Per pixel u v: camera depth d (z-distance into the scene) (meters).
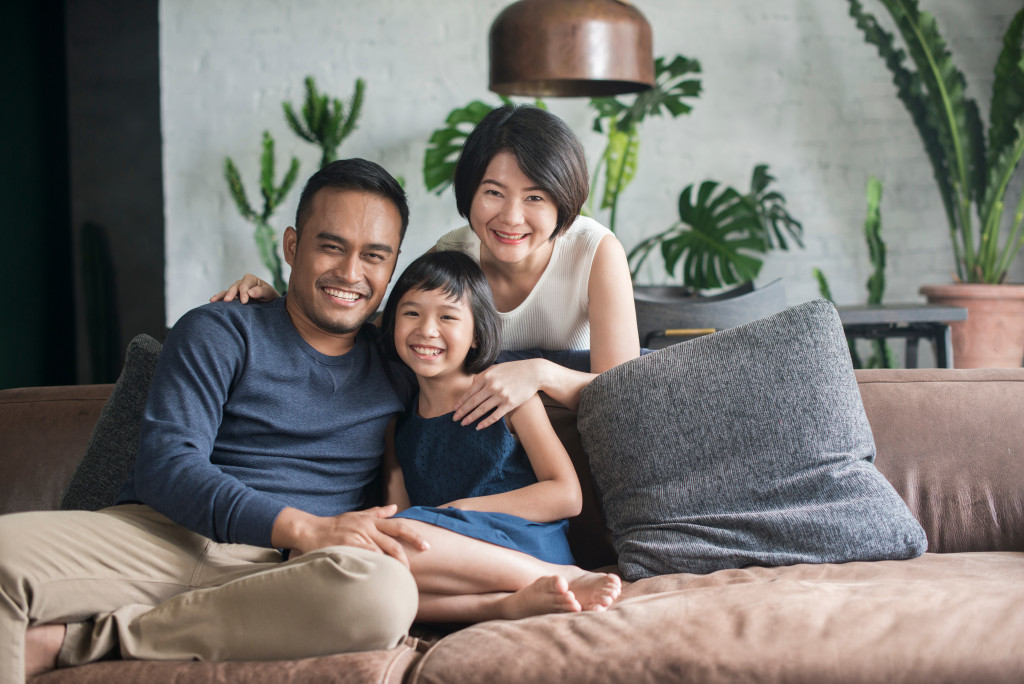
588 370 1.65
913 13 3.49
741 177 4.03
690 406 1.42
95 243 3.70
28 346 3.45
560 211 1.57
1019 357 3.37
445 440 1.45
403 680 1.02
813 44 4.00
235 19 3.92
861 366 3.50
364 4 3.95
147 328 3.78
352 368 1.43
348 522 1.18
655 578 1.31
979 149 3.61
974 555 1.36
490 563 1.25
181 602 1.11
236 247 3.96
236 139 3.94
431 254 1.50
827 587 1.13
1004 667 0.96
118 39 3.68
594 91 2.91
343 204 1.35
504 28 2.53
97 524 1.19
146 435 1.25
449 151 3.58
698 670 0.97
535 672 0.99
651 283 4.03
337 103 3.63
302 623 1.06
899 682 0.96
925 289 3.47
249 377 1.34
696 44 3.99
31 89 3.48
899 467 1.49
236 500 1.17
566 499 1.38
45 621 1.09
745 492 1.37
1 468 1.53
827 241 4.04
